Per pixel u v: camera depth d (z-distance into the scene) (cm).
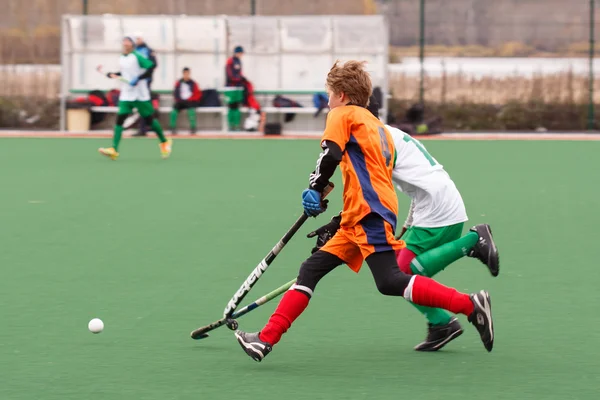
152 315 2264
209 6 9319
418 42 9419
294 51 8069
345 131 1764
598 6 9338
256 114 8056
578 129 8338
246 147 6888
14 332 2114
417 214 1927
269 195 4384
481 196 4391
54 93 8531
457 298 1736
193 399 1670
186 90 7856
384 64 7944
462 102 8412
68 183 4806
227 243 3191
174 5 9288
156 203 4131
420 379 1772
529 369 1834
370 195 1764
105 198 4284
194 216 3769
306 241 3225
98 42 8119
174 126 7906
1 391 1714
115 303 2380
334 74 1798
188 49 8081
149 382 1766
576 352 1952
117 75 5847
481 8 9306
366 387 1728
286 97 8138
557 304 2366
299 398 1670
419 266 1894
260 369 1844
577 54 9362
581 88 8394
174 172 5303
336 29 8012
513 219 3712
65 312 2292
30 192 4472
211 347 1998
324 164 1756
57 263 2866
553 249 3097
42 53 8606
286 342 2031
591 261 2902
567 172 5394
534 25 9362
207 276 2691
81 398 1678
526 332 2108
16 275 2698
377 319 2216
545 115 8350
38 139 7444
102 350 1977
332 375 1803
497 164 5800
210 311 2302
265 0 9331
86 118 8119
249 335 1842
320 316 2247
